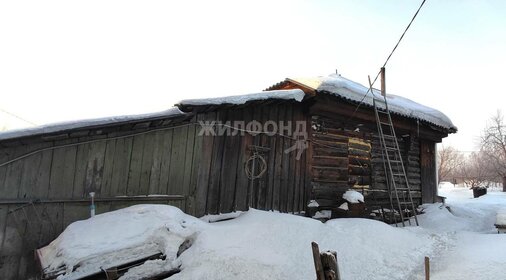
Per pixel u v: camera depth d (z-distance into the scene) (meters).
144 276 3.92
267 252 4.73
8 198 4.47
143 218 4.79
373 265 5.11
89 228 4.51
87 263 3.85
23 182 4.61
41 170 4.77
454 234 7.83
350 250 5.44
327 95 8.03
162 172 5.96
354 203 8.21
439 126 10.97
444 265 5.37
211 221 6.28
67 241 4.18
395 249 5.87
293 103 8.08
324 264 2.82
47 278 3.64
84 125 4.79
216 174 6.65
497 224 8.23
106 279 3.83
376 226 6.62
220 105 6.24
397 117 9.88
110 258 4.00
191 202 6.23
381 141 9.28
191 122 6.44
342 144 9.12
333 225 6.52
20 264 4.48
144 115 5.39
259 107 7.54
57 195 4.86
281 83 9.16
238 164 7.01
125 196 5.50
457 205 12.88
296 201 7.95
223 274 4.00
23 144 4.63
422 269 5.24
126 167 5.57
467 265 5.13
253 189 7.19
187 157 6.30
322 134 8.79
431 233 7.71
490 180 37.12
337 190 8.77
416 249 6.11
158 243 4.43
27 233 4.59
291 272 4.38
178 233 4.60
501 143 32.47
